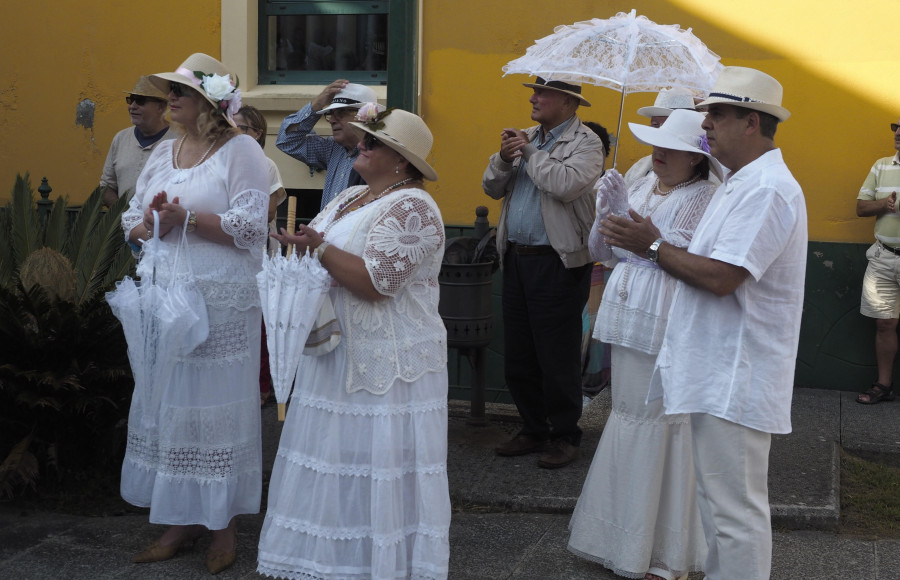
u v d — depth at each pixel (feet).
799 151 21.43
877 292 20.76
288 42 23.80
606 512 13.19
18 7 24.40
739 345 10.68
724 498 10.84
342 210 12.25
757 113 10.64
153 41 23.77
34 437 15.94
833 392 21.68
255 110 18.75
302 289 11.25
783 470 16.88
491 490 16.12
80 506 15.64
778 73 21.29
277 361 11.38
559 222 16.83
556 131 17.21
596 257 13.71
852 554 14.10
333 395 11.73
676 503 12.82
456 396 22.61
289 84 23.77
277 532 11.96
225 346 13.02
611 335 13.01
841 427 19.39
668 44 14.39
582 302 17.31
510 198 17.72
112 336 16.05
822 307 21.71
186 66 13.10
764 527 10.85
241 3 23.11
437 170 22.45
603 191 13.07
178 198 12.79
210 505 12.95
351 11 23.41
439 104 22.26
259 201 12.98
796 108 21.30
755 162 10.68
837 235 21.44
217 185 12.91
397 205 11.62
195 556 13.73
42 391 15.67
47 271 16.28
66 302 15.47
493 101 22.03
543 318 17.12
